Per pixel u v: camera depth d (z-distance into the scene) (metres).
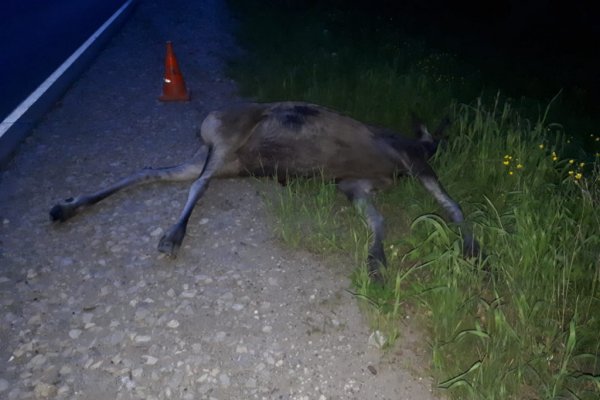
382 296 3.60
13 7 13.95
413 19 12.09
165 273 4.00
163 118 6.71
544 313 3.54
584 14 10.66
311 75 7.83
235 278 3.95
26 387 3.08
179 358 3.28
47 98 7.02
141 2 15.85
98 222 4.58
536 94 7.61
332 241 4.22
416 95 6.84
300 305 3.71
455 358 3.26
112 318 3.59
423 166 4.79
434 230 4.21
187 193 5.01
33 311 3.64
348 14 12.31
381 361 3.29
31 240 4.35
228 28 11.62
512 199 4.59
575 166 5.31
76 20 12.29
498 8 12.41
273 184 5.20
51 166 5.50
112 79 8.22
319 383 3.13
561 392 3.05
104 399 3.02
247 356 3.30
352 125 4.85
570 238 4.05
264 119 4.88
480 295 3.76
